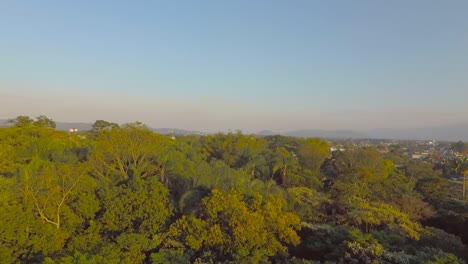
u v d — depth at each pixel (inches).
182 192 1130.0
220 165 1385.3
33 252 684.1
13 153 1171.9
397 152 4439.0
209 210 839.7
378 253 768.3
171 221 978.7
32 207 749.3
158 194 911.0
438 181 1768.0
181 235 838.5
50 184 801.6
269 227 860.0
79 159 1421.0
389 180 1658.5
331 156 2522.1
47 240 706.2
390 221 1049.5
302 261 784.3
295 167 1847.9
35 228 699.4
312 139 2679.6
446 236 997.8
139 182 934.4
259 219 828.0
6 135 1322.6
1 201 671.1
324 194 1524.4
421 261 721.6
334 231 949.8
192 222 829.2
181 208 994.1
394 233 954.7
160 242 821.9
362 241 819.4
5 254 640.4
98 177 1156.5
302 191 1448.1
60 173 864.9
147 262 811.4
